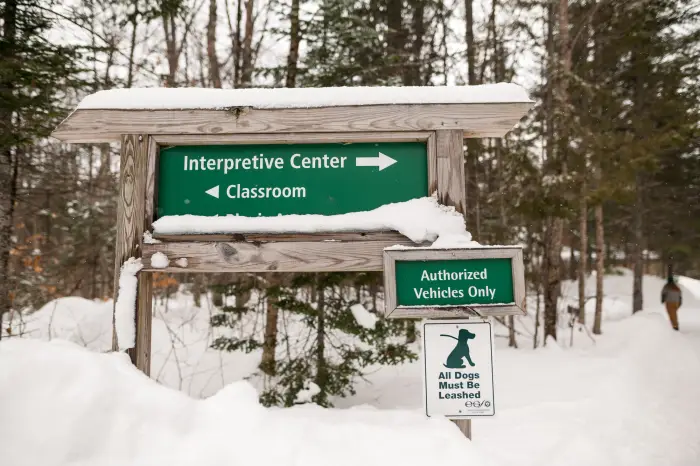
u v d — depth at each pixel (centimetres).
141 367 297
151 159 311
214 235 305
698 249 1781
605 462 374
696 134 891
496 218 1241
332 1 683
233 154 315
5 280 593
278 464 229
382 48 822
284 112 312
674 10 1127
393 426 271
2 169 591
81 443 219
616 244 2158
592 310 1549
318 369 586
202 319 1009
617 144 867
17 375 232
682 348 839
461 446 253
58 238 1392
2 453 207
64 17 583
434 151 310
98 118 312
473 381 278
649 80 1187
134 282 300
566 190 855
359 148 316
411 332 591
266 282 615
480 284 284
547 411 499
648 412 514
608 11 1065
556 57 964
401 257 284
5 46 532
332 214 310
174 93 317
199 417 250
